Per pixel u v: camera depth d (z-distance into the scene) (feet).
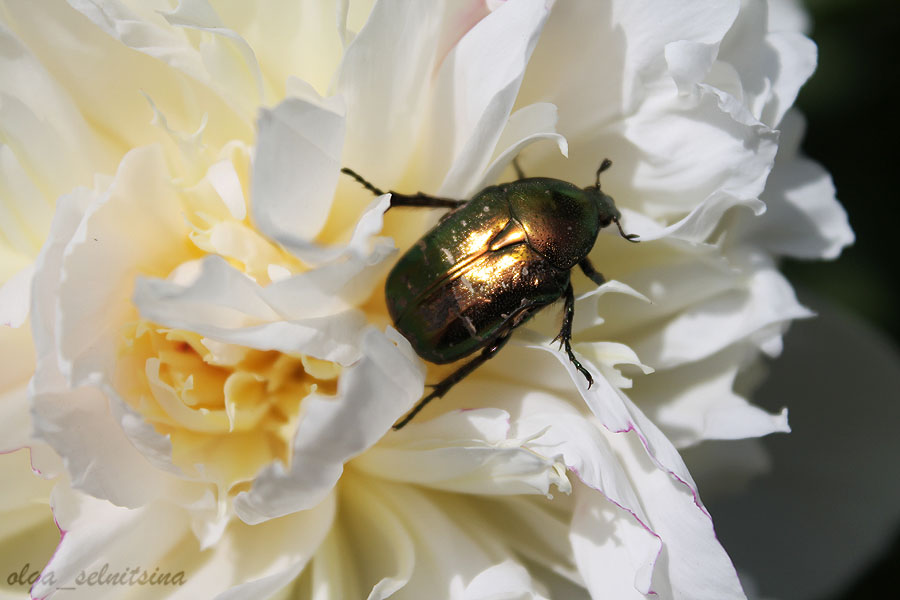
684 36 0.36
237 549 0.35
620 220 0.38
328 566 0.35
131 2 0.34
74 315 0.33
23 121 0.34
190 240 0.35
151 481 0.34
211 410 0.35
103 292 0.33
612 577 0.35
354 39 0.33
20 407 0.34
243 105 0.34
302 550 0.35
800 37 0.38
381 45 0.34
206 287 0.32
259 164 0.32
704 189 0.37
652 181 0.37
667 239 0.37
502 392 0.37
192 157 0.34
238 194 0.34
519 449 0.34
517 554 0.37
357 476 0.37
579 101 0.37
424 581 0.35
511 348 0.37
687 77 0.35
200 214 0.34
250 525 0.35
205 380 0.35
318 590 0.35
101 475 0.33
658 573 0.35
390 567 0.36
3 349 0.34
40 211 0.34
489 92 0.35
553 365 0.36
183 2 0.33
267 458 0.35
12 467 0.35
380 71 0.34
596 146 0.38
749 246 0.39
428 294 0.36
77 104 0.35
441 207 0.36
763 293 0.38
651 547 0.35
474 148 0.34
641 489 0.36
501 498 0.37
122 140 0.36
